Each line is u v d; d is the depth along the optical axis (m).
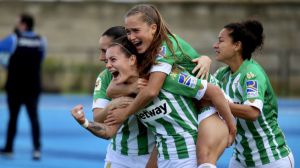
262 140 18.89
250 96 18.23
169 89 16.22
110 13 79.44
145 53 16.14
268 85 18.88
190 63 16.72
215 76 19.61
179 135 16.42
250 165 19.22
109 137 16.34
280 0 77.38
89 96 67.50
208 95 16.34
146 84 16.20
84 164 32.38
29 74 33.62
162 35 16.12
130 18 16.02
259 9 77.75
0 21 79.00
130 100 16.41
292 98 67.81
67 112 54.25
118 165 17.95
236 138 19.23
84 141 39.81
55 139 40.59
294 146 37.62
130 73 16.34
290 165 19.12
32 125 33.59
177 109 16.34
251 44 18.83
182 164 16.41
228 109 16.47
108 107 16.47
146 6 16.22
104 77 17.62
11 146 34.28
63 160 33.41
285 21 77.38
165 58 16.03
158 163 16.80
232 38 18.78
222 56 18.97
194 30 78.50
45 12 79.19
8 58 33.53
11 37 33.34
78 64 73.19
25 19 33.91
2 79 70.44
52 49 77.38
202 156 16.14
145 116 16.56
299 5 77.31
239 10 78.12
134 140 17.67
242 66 18.80
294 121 49.66
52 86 70.12
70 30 79.19
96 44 79.25
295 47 77.31
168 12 78.88
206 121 16.45
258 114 18.14
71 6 79.31
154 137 17.50
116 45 16.34
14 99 33.69
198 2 78.50
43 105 58.94
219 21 78.31
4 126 45.97
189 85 16.20
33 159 33.44
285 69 70.81
